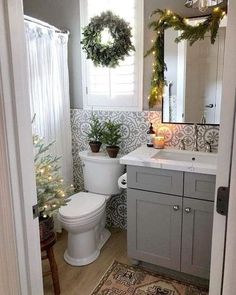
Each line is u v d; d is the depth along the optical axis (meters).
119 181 2.25
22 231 1.01
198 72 2.14
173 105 2.28
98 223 2.34
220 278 0.89
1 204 0.95
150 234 2.02
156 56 2.22
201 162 1.99
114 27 2.27
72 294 1.87
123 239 2.58
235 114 0.77
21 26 0.93
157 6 2.23
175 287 1.93
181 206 1.86
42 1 2.66
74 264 2.18
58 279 1.87
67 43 2.60
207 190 1.75
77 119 2.75
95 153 2.50
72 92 2.73
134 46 2.36
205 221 1.80
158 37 2.19
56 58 2.45
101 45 2.34
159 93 2.29
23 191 0.99
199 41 2.09
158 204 1.94
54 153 2.52
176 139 2.32
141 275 2.06
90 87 2.62
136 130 2.48
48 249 1.82
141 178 1.96
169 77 2.23
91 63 2.56
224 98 0.79
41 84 2.32
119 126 2.49
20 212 1.00
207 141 2.20
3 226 0.96
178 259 1.95
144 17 2.29
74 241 2.19
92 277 2.04
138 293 1.88
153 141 2.32
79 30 2.56
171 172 1.84
